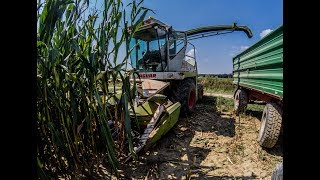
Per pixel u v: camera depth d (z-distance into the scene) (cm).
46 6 175
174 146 371
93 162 258
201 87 884
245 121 560
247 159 332
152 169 291
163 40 535
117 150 283
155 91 386
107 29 233
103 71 228
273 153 350
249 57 499
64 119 223
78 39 228
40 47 181
